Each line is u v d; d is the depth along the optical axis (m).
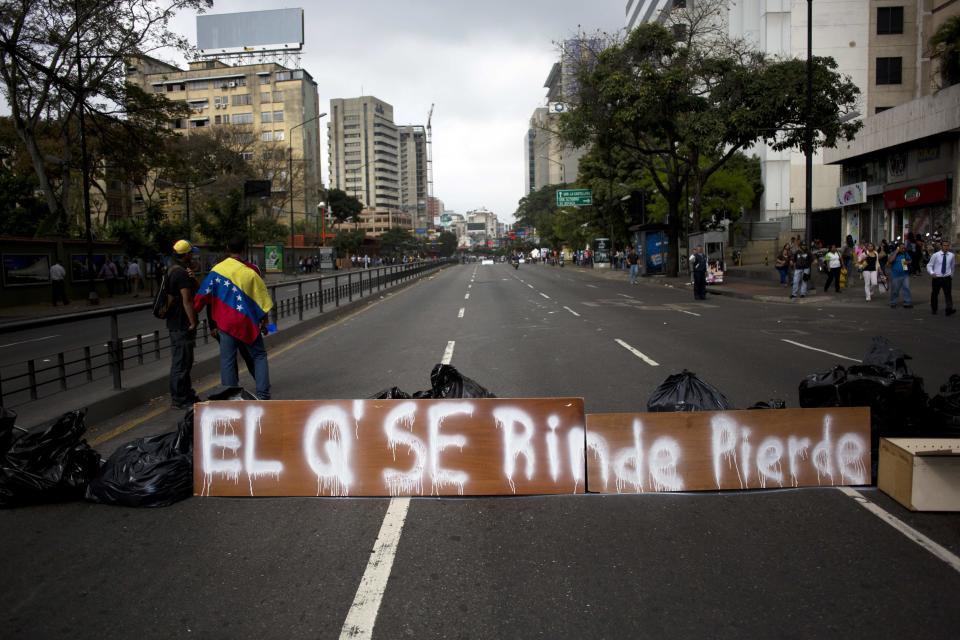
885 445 4.90
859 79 43.06
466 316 18.81
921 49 41.78
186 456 5.11
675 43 30.98
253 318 7.57
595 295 26.70
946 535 4.19
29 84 28.62
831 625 3.22
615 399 7.82
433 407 5.04
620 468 5.04
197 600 3.53
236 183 55.22
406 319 18.39
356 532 4.38
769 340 12.80
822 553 3.97
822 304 20.39
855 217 36.28
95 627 3.29
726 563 3.86
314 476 5.05
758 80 27.67
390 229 130.62
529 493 5.00
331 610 3.41
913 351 10.93
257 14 103.62
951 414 5.29
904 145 30.88
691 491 5.04
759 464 5.07
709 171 32.78
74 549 4.17
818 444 5.11
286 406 5.08
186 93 103.81
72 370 11.47
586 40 32.28
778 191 47.91
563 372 9.69
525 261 111.56
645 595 3.51
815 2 43.09
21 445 4.99
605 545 4.12
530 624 3.26
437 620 3.30
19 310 25.20
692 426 5.07
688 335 13.73
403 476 5.02
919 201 29.67
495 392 8.34
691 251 34.31
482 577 3.73
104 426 7.14
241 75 102.38
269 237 63.91
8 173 36.84
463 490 5.00
